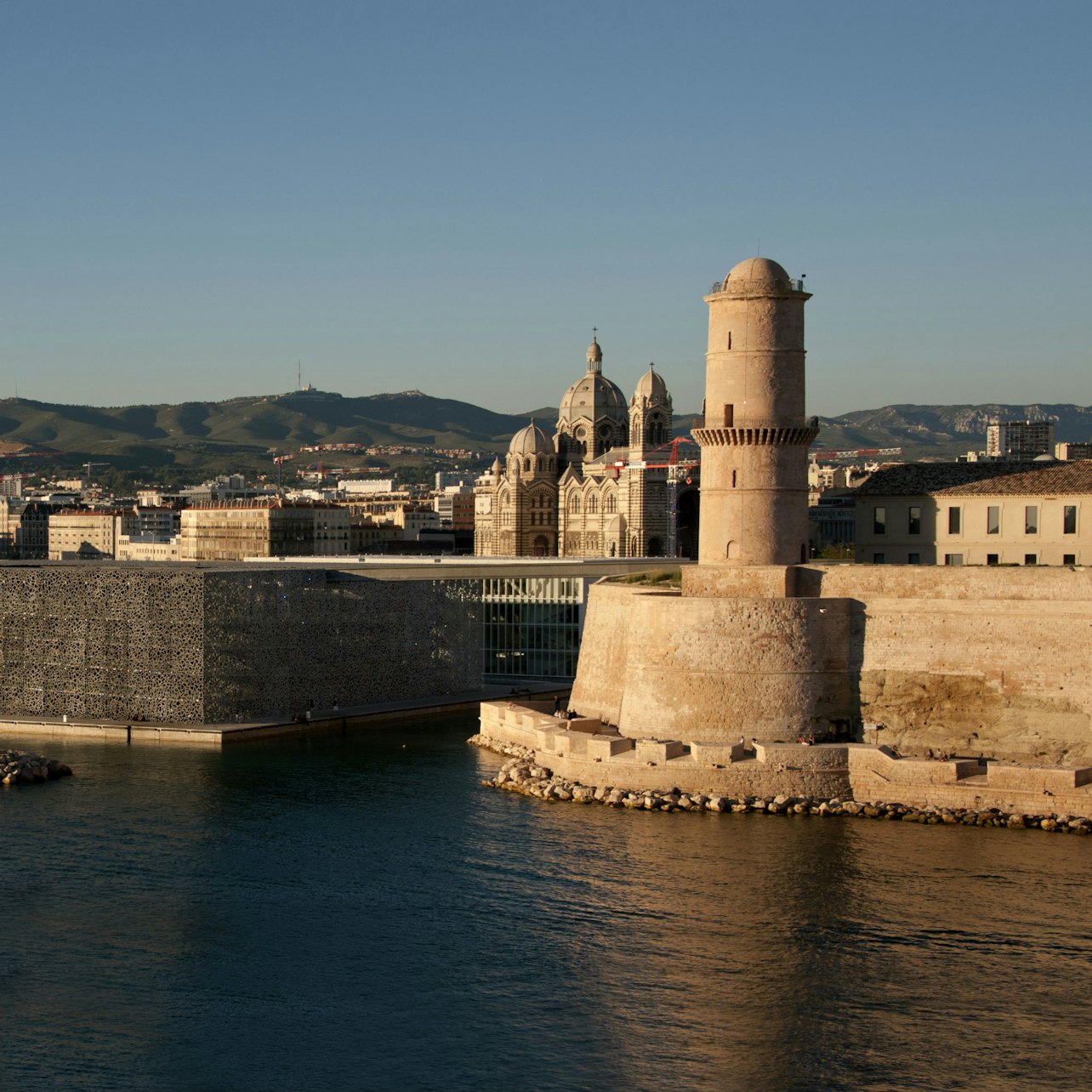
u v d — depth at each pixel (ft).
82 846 373.61
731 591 426.10
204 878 348.59
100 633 540.11
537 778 423.23
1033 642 395.34
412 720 556.51
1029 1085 246.06
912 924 309.01
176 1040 265.34
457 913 321.73
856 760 385.91
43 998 283.59
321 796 420.36
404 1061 256.93
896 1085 246.47
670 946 301.63
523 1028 268.21
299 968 295.48
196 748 496.23
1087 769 369.30
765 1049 259.19
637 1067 253.65
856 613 415.85
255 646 541.75
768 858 348.18
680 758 400.06
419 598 596.29
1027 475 487.20
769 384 424.87
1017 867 337.93
